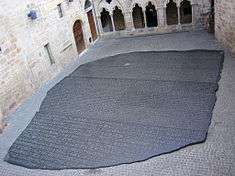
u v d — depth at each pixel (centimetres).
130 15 2094
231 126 1125
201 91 1372
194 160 1009
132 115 1291
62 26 1802
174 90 1420
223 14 1670
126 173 1006
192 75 1519
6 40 1405
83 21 2005
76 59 1952
